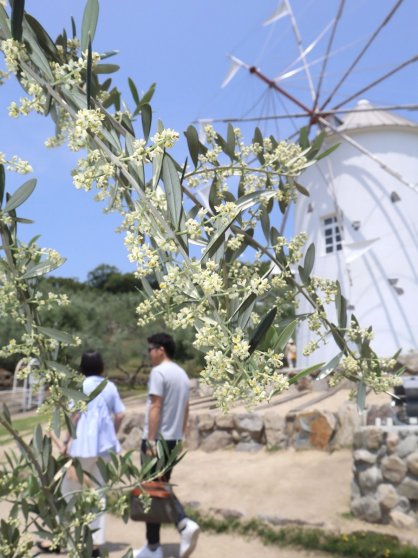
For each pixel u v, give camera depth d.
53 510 1.43
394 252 17.20
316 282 1.38
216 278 1.02
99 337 29.11
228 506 5.94
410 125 18.23
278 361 1.02
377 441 5.44
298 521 5.32
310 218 18.84
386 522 5.16
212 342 1.01
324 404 9.64
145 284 1.12
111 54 1.26
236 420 9.00
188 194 1.37
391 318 16.72
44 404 1.33
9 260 1.26
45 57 1.14
